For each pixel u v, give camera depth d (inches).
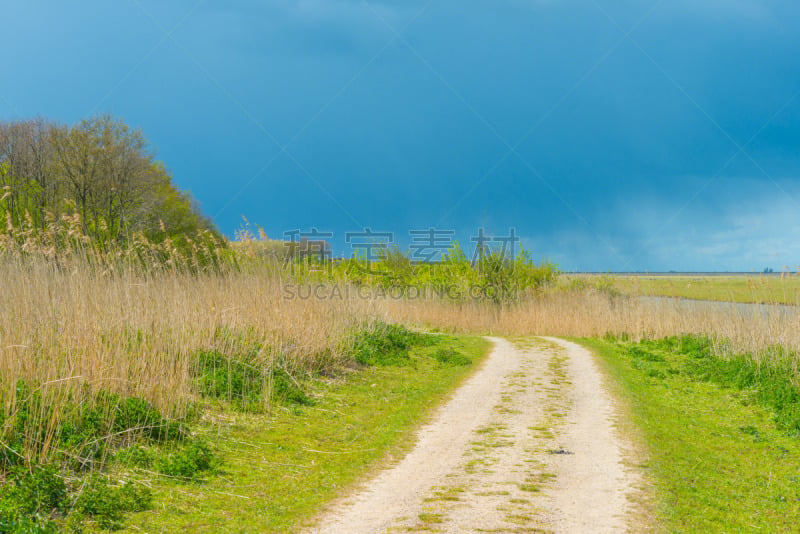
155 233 1536.7
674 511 284.4
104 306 435.5
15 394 309.4
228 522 272.2
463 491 308.7
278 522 272.5
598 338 1039.6
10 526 238.1
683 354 845.2
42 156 1466.5
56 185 1480.1
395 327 870.4
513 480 326.0
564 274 1481.3
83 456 319.3
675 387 631.2
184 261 633.0
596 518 271.3
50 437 306.8
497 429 442.3
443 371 685.3
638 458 371.6
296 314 627.8
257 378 507.8
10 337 346.3
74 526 254.4
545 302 1214.3
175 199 1667.1
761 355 667.4
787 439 445.4
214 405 453.7
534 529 257.1
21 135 1456.7
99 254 528.7
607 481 325.7
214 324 538.9
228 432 408.5
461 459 369.4
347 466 361.4
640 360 781.9
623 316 1050.7
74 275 460.4
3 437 296.7
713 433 459.8
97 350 374.9
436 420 471.5
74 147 1457.9
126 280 493.0
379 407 516.1
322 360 623.8
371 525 265.6
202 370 481.7
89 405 350.3
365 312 812.0
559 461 363.6
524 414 486.9
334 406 510.9
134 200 1537.9
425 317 1167.6
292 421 454.6
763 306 791.1
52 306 394.0
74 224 533.3
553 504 289.0
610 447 395.2
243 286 620.4
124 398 373.1
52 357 354.6
